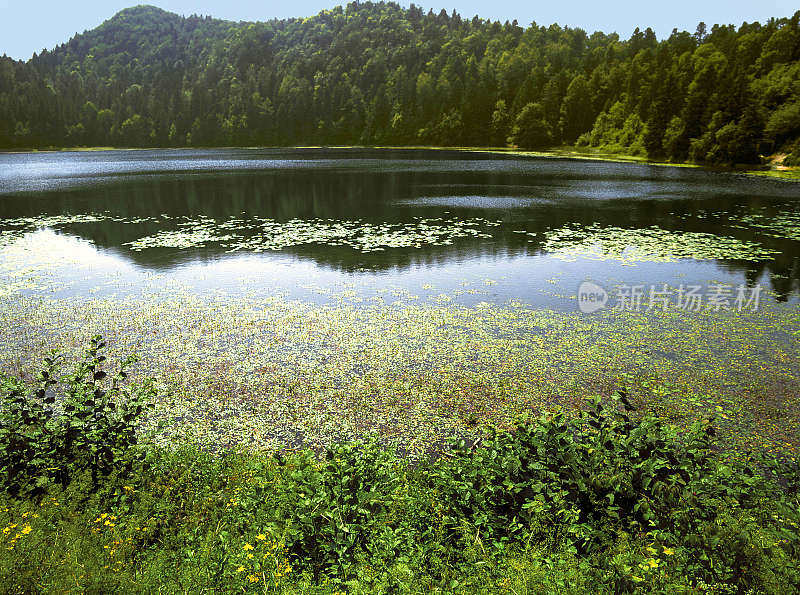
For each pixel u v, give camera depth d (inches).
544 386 416.5
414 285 689.0
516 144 4648.1
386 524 221.9
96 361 309.3
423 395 401.7
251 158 3609.7
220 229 1074.7
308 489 236.7
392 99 5546.3
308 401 391.5
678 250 876.6
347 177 2166.6
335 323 552.7
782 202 1412.4
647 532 205.9
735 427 353.1
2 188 1801.2
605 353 478.9
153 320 561.3
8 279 715.4
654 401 390.0
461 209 1322.6
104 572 182.7
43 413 275.0
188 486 257.1
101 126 6107.3
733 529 198.1
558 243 936.3
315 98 5807.1
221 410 377.7
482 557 198.5
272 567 190.9
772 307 600.4
